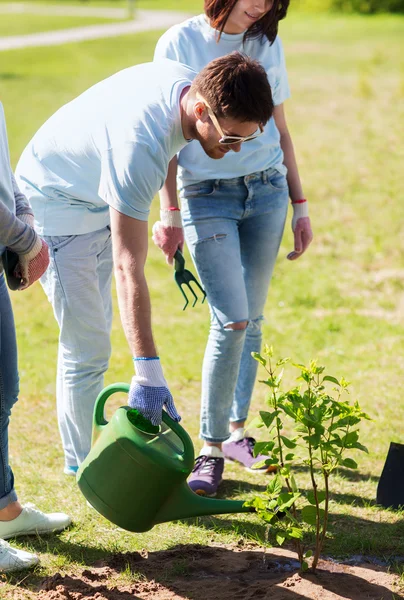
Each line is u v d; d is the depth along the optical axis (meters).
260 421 2.74
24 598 2.80
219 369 3.65
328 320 6.44
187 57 3.65
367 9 37.50
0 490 3.13
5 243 2.75
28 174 3.44
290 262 7.92
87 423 3.69
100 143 2.90
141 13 43.66
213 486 3.67
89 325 3.51
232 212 3.70
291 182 4.04
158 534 3.31
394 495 3.55
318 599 2.79
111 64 23.39
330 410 2.74
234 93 2.70
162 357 5.66
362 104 16.41
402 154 12.16
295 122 14.84
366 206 9.63
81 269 3.43
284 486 3.78
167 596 2.83
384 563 3.08
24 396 4.98
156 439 2.80
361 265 7.84
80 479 2.90
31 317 6.68
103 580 2.94
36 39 30.11
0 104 2.84
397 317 6.57
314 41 28.06
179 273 3.73
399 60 22.52
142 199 2.74
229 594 2.84
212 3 3.55
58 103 16.86
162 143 2.78
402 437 4.29
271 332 6.16
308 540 3.25
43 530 3.26
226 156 3.60
